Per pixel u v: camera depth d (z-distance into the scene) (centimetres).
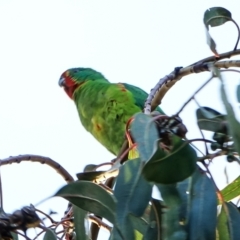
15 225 356
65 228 451
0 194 398
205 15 468
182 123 354
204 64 489
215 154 366
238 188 436
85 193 380
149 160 330
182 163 342
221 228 381
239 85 374
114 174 402
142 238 395
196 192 369
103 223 483
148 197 365
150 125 346
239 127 330
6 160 480
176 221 360
